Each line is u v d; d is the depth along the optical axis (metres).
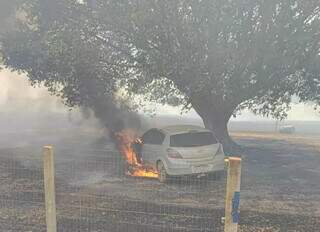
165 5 15.81
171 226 7.74
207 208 9.20
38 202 9.40
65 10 17.48
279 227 7.84
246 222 8.16
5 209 8.77
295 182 12.62
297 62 17.27
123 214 8.57
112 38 18.12
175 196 10.45
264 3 16.12
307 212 9.00
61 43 17.03
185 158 12.54
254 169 15.16
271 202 9.95
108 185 11.78
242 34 16.48
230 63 16.75
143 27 16.39
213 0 15.84
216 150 12.94
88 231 7.35
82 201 9.72
